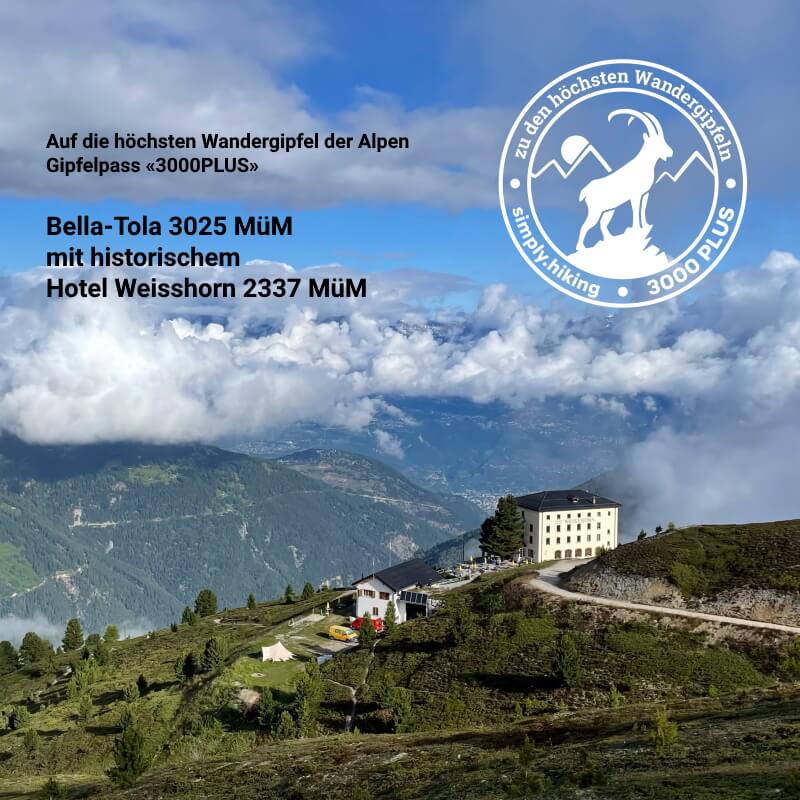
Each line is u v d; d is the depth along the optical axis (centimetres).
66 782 8769
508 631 11038
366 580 16438
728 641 9731
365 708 9950
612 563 12462
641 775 4409
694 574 11675
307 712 9650
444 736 7131
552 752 5506
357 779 5778
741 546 12175
